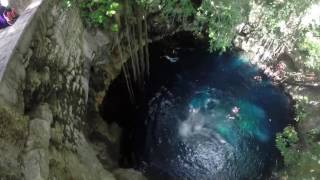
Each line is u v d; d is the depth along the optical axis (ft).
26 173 15.94
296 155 28.86
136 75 34.91
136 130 32.96
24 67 18.47
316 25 31.30
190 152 31.40
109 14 26.23
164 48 38.68
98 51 30.45
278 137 29.94
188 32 39.42
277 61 35.58
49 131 18.98
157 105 35.01
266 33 34.71
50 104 21.34
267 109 33.83
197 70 37.78
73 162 21.13
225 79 36.78
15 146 15.98
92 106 30.42
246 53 37.45
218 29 29.84
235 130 32.60
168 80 36.86
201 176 29.91
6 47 17.72
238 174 29.94
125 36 33.42
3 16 19.75
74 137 23.97
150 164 30.68
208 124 33.22
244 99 34.91
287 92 34.22
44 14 20.61
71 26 24.89
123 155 30.50
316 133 29.63
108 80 33.42
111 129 30.89
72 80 25.34
